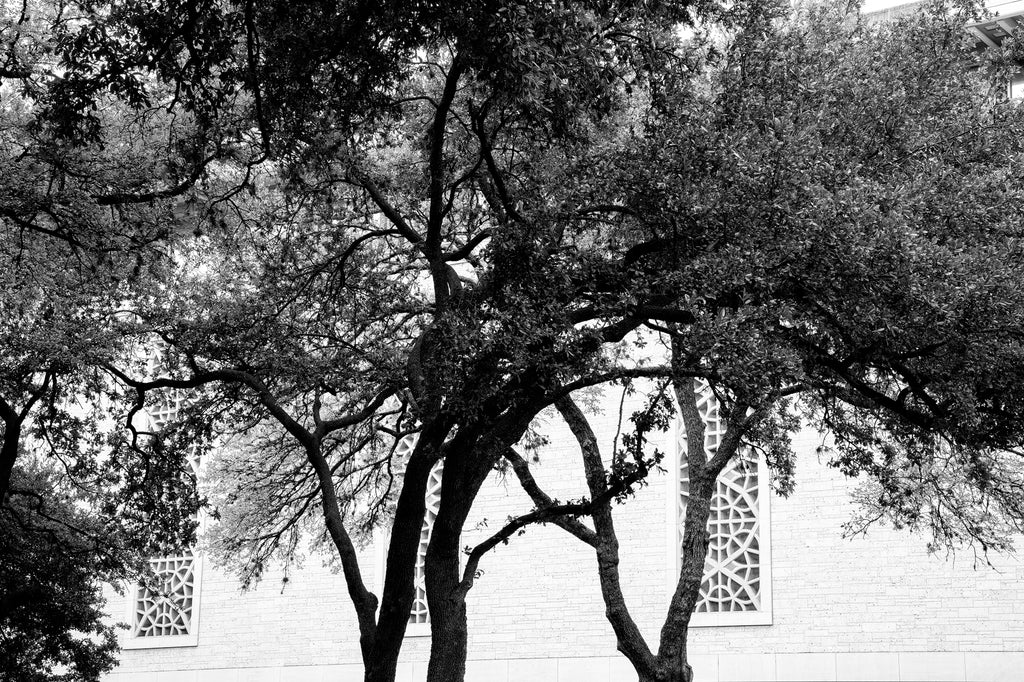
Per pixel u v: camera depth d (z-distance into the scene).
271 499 20.02
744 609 23.88
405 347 17.03
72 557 19.91
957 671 21.84
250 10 12.16
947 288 11.62
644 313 12.61
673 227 12.57
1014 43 15.05
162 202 16.06
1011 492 16.66
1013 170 13.43
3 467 15.61
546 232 12.88
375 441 19.28
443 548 13.27
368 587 28.28
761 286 11.94
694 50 13.56
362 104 13.32
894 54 14.23
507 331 12.23
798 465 23.91
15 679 19.72
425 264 17.52
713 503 24.61
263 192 17.81
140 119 15.80
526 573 26.17
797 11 15.22
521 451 26.66
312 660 28.73
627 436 13.48
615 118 14.72
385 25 11.79
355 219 17.25
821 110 13.09
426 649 26.92
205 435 17.25
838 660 22.77
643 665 15.16
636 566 24.95
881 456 17.38
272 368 15.86
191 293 16.95
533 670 25.56
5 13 14.77
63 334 15.32
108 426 29.48
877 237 11.61
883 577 22.78
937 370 12.39
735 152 12.16
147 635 31.05
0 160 14.25
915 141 13.33
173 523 16.73
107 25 12.18
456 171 15.88
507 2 10.79
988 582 21.97
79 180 14.96
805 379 12.01
